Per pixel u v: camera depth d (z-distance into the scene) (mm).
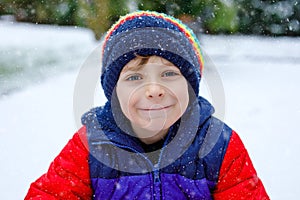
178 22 1851
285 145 3645
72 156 1754
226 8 10852
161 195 1726
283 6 13000
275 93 5871
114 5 9445
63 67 7176
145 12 1833
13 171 3074
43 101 5188
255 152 3471
